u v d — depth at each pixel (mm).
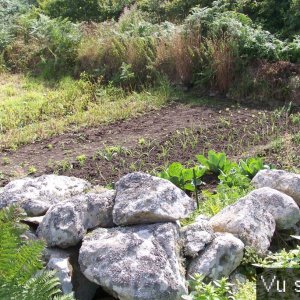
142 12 14133
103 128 9703
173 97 11039
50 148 8875
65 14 15055
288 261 4234
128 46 12062
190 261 4199
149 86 11516
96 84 11594
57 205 4398
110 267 3902
